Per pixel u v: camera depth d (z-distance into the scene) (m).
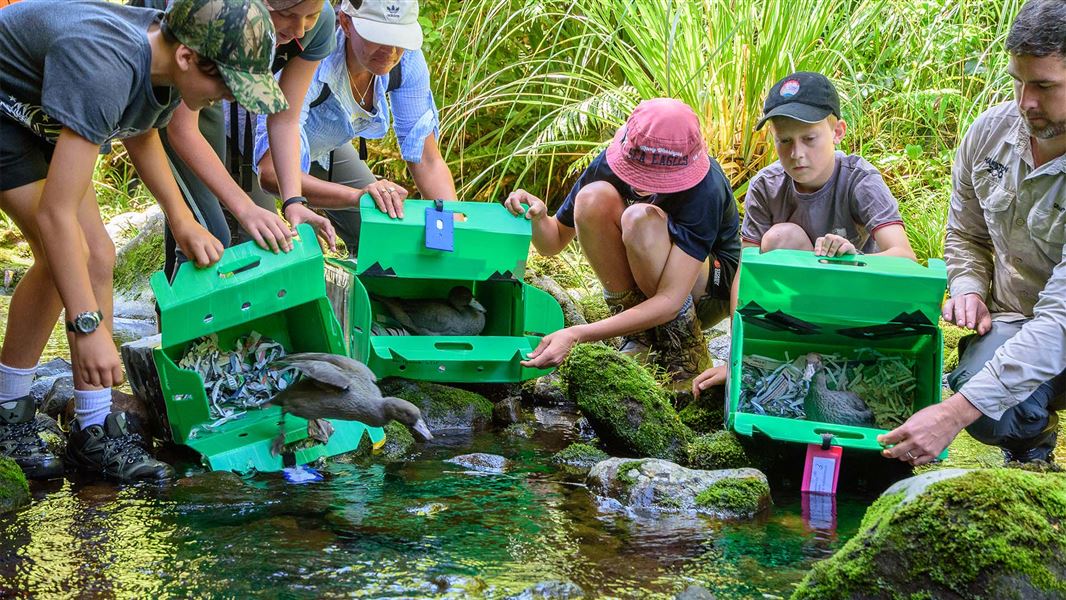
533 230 4.56
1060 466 3.66
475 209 4.21
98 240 3.49
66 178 3.09
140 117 3.21
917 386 3.81
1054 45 3.17
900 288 3.60
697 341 4.53
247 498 3.24
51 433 3.68
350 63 4.54
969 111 6.70
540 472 3.64
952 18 7.48
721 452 3.71
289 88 4.06
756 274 3.70
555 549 2.90
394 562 2.76
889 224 4.14
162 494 3.27
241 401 3.74
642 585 2.66
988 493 2.22
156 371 3.64
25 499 3.17
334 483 3.43
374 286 4.55
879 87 6.91
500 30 7.03
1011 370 3.32
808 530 3.11
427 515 3.14
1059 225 3.54
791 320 3.83
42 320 3.46
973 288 3.86
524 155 7.05
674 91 6.42
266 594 2.54
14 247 7.52
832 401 3.75
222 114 4.62
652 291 4.38
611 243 4.46
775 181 4.43
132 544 2.85
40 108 3.19
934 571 2.20
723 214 4.41
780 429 3.52
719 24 6.44
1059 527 2.20
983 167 3.75
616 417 3.87
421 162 4.95
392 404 3.34
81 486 3.34
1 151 3.26
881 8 7.02
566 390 4.23
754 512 3.26
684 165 4.16
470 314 4.48
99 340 3.25
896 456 3.34
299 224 3.84
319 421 3.61
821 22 6.45
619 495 3.35
